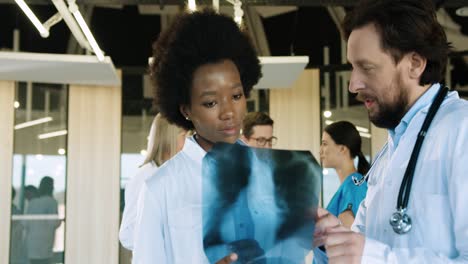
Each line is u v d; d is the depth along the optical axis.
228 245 1.23
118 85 7.37
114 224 7.27
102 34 6.82
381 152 1.60
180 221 1.45
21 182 7.18
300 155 1.24
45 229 7.18
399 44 1.37
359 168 3.32
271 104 7.41
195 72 1.49
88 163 7.31
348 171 3.31
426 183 1.36
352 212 2.83
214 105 1.47
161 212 1.46
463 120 1.33
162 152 2.88
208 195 1.23
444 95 1.43
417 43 1.38
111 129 7.36
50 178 7.24
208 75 1.48
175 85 1.54
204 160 1.24
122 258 7.25
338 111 7.31
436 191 1.34
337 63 7.20
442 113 1.40
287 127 7.39
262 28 6.65
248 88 1.63
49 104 7.29
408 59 1.40
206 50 1.50
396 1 1.39
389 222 1.39
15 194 7.16
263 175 1.23
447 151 1.34
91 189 7.29
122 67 7.33
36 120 7.25
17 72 6.11
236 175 1.23
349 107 7.29
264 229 1.23
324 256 1.48
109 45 7.02
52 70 5.97
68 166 7.27
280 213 1.23
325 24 6.62
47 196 7.21
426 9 1.40
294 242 1.24
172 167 1.50
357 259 1.26
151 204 1.46
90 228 7.24
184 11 1.62
